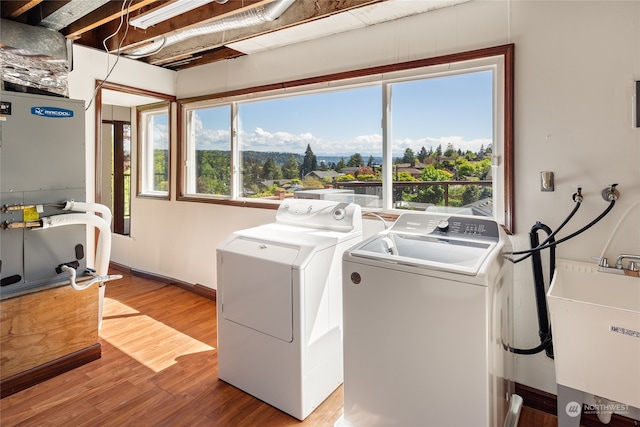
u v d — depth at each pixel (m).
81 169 2.51
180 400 2.13
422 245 1.96
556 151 1.96
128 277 4.43
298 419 1.98
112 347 2.72
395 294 1.67
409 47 2.42
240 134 3.53
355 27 2.60
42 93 2.48
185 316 3.29
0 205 2.14
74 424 1.91
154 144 4.54
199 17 2.46
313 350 2.03
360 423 1.84
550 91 1.97
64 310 2.38
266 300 2.05
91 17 2.46
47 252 2.34
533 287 2.06
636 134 1.76
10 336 2.14
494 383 1.59
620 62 1.79
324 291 2.10
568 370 1.57
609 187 1.82
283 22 2.49
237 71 3.37
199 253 3.82
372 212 2.62
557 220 1.98
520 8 2.04
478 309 1.48
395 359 1.70
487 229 1.95
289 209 2.70
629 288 1.76
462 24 2.22
